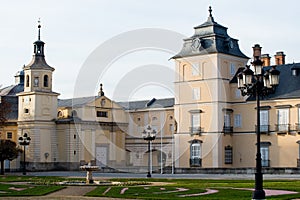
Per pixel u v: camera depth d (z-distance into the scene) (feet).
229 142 284.00
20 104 340.59
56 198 104.37
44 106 336.29
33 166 327.67
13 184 152.87
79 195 112.98
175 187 130.93
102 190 123.75
